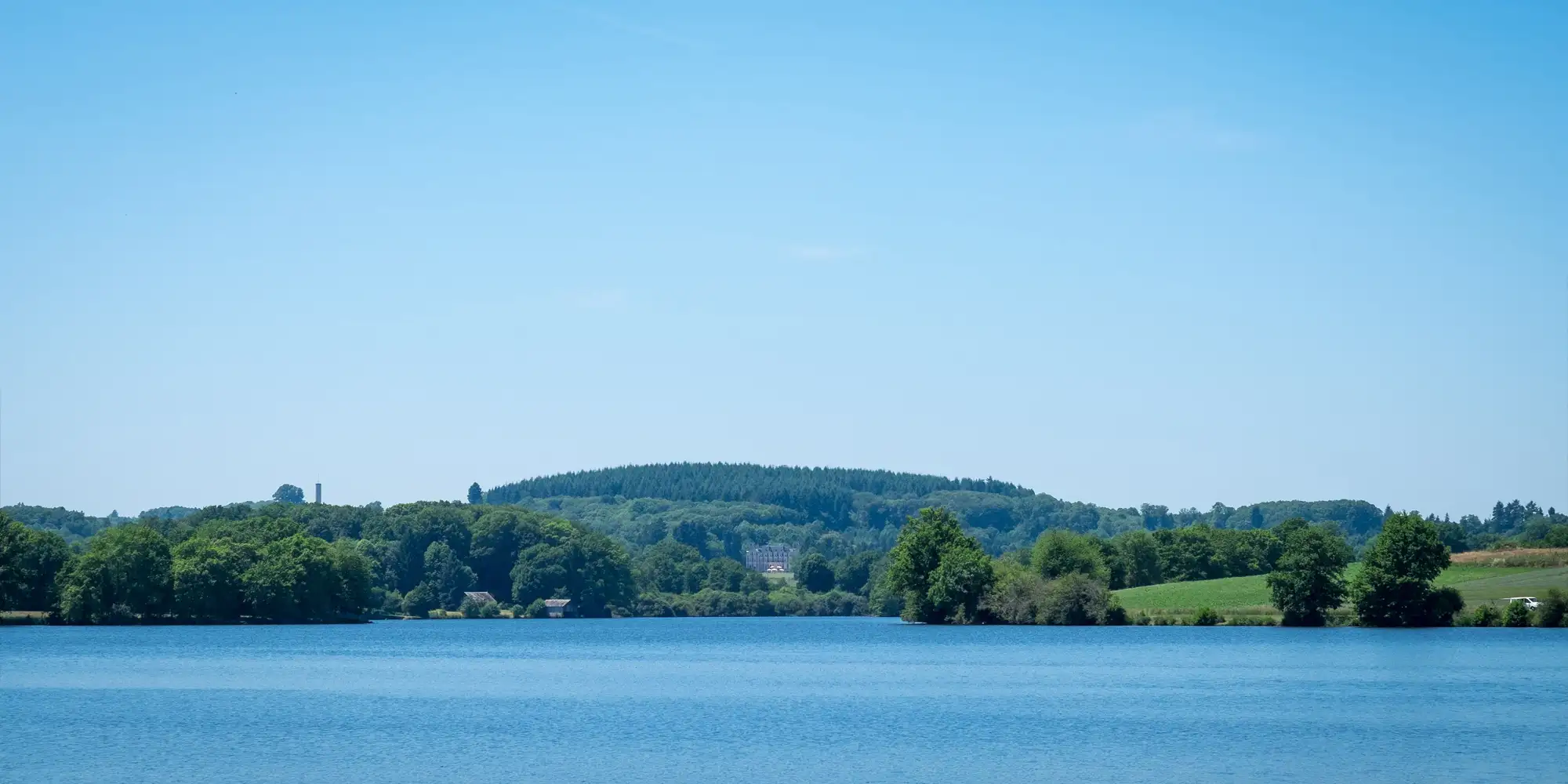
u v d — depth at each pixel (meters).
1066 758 73.94
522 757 74.19
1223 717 91.56
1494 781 66.50
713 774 69.19
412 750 77.00
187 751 76.06
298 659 149.88
